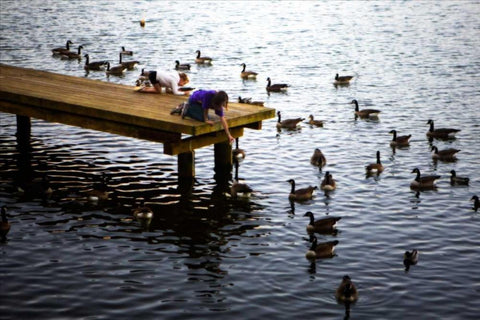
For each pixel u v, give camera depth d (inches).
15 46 2506.2
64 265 932.6
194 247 995.9
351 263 950.4
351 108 1798.7
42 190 1193.4
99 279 896.9
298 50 2539.4
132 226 1063.0
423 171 1328.7
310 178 1288.1
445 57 2393.0
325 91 1978.3
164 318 810.2
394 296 863.7
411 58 2388.0
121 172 1299.2
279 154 1428.4
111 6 3501.5
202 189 1224.2
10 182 1230.3
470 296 863.7
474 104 1811.0
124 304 838.5
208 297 858.1
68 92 1314.0
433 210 1136.2
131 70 2244.1
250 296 862.5
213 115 1181.1
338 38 2753.4
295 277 911.0
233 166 1350.9
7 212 1099.9
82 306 832.3
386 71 2208.4
